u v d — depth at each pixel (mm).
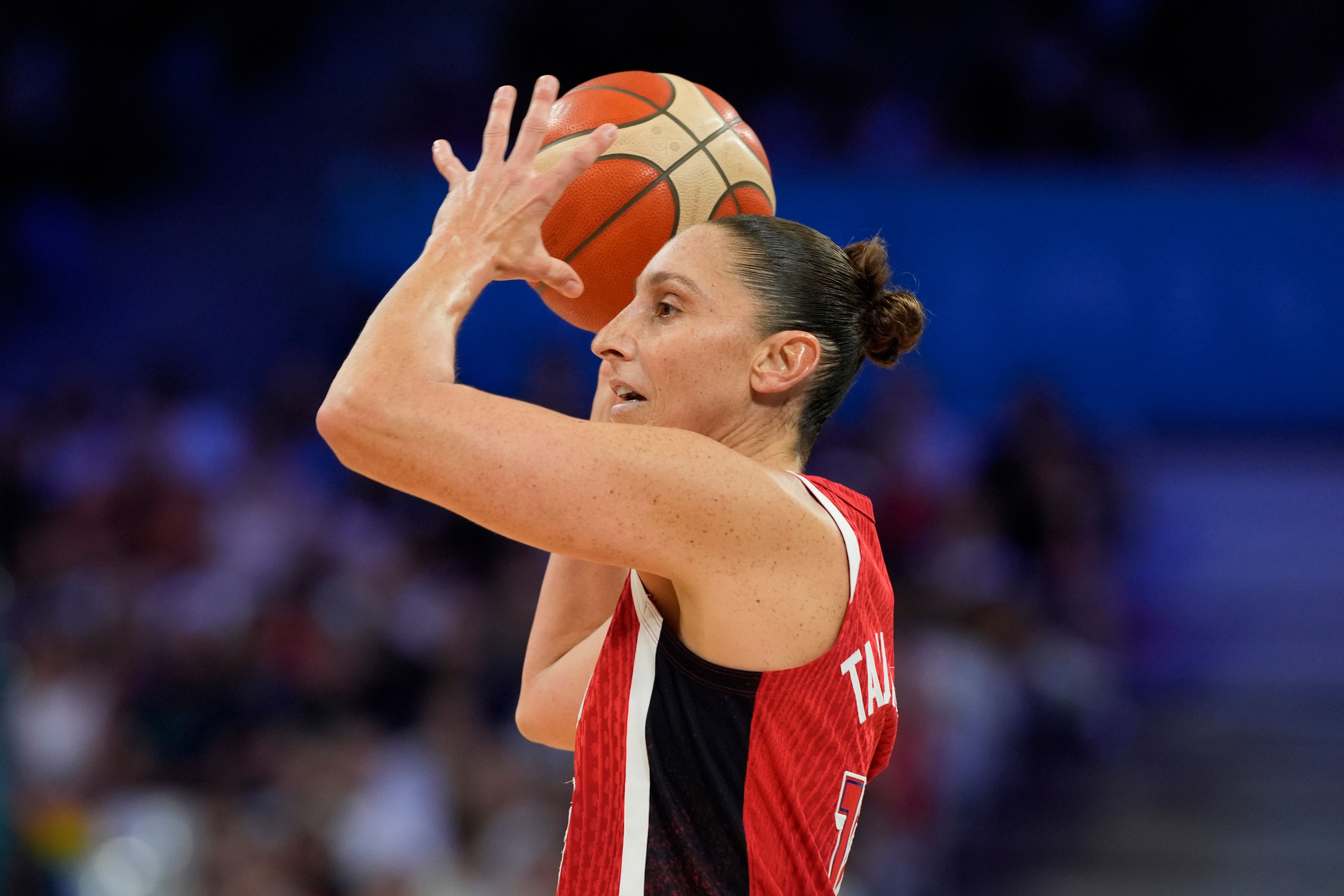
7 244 34688
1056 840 20500
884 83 35969
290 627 20078
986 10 35938
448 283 4824
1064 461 23297
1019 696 21031
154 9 37375
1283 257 31281
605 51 35406
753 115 35031
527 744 19062
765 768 4848
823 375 5344
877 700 5184
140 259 35406
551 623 6086
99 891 16375
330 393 4676
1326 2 35188
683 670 4891
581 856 4906
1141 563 25406
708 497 4637
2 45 36031
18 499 24109
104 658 19547
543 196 4941
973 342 31453
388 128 34469
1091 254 31375
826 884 5098
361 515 24812
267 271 35250
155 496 23359
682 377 5184
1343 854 20016
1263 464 30938
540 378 24688
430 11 38000
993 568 21828
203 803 17719
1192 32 35219
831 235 31453
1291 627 25047
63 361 33375
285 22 37906
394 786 17250
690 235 5336
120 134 36438
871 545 5387
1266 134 35000
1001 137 34406
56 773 17734
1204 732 22312
